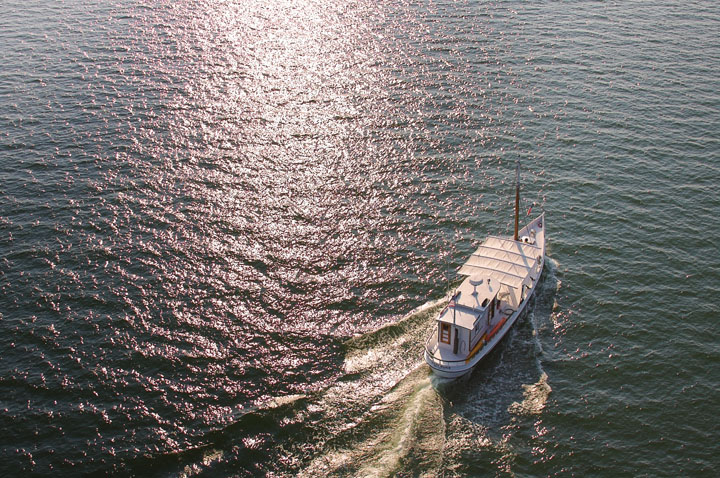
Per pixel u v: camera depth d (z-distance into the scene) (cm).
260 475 6141
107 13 17325
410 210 9844
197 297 8300
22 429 6575
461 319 7156
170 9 17438
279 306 8175
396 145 11344
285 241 9250
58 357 7438
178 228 9475
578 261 8838
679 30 15350
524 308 8081
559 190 10181
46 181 10488
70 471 6162
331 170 10738
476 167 10762
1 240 9250
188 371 7275
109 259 8912
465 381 7138
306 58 14450
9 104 12738
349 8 17225
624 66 13712
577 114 12081
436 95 12850
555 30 15538
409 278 8612
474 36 15325
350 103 12650
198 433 6556
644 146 11100
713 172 10394
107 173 10681
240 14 16950
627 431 6494
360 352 7525
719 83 12912
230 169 10769
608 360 7356
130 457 6303
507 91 12912
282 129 11838
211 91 13100
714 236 9125
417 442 6412
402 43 15075
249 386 7100
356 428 6600
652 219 9500
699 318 7838
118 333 7762
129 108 12556
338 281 8569
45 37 15838
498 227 9469
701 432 6450
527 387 7056
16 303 8194
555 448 6344
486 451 6319
